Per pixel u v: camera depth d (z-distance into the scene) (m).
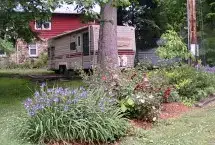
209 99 12.20
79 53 20.78
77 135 7.00
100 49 15.45
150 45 30.62
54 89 7.63
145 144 7.25
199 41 24.08
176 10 28.66
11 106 10.91
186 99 11.70
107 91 8.66
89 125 7.11
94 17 12.52
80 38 20.67
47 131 6.97
